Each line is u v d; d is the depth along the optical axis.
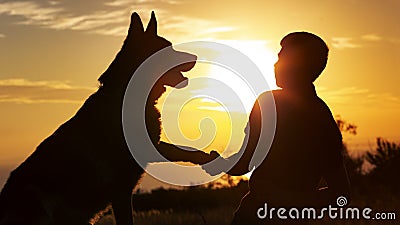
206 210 13.79
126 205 7.08
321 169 4.78
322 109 4.82
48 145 7.07
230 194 16.11
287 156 4.78
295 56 4.87
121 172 7.01
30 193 6.86
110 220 11.76
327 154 4.77
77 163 6.93
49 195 6.89
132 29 7.26
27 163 7.06
